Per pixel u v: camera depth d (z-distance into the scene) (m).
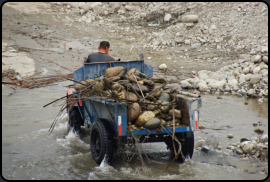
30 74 39.53
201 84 33.56
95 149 14.66
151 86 15.27
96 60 18.22
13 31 60.97
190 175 13.12
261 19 57.00
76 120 18.34
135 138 12.66
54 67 43.47
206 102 28.06
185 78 37.69
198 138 18.06
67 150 16.23
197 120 13.60
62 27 67.88
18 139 17.80
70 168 13.66
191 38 57.91
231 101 28.52
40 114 23.52
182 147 14.52
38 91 31.69
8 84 34.50
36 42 56.19
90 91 15.05
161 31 64.12
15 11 74.44
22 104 26.41
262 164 14.41
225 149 16.55
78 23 72.31
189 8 69.75
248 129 20.05
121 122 12.66
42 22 69.31
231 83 33.31
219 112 24.52
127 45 58.53
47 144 17.12
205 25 60.66
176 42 57.81
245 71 34.59
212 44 54.59
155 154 15.98
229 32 56.72
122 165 14.32
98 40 60.75
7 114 23.27
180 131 13.47
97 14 77.06
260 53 36.19
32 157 15.02
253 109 25.47
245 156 15.57
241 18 59.53
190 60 48.25
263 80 31.41
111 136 13.58
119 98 13.31
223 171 13.58
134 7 78.94
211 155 15.73
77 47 55.56
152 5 77.69
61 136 18.66
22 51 50.12
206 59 47.97
